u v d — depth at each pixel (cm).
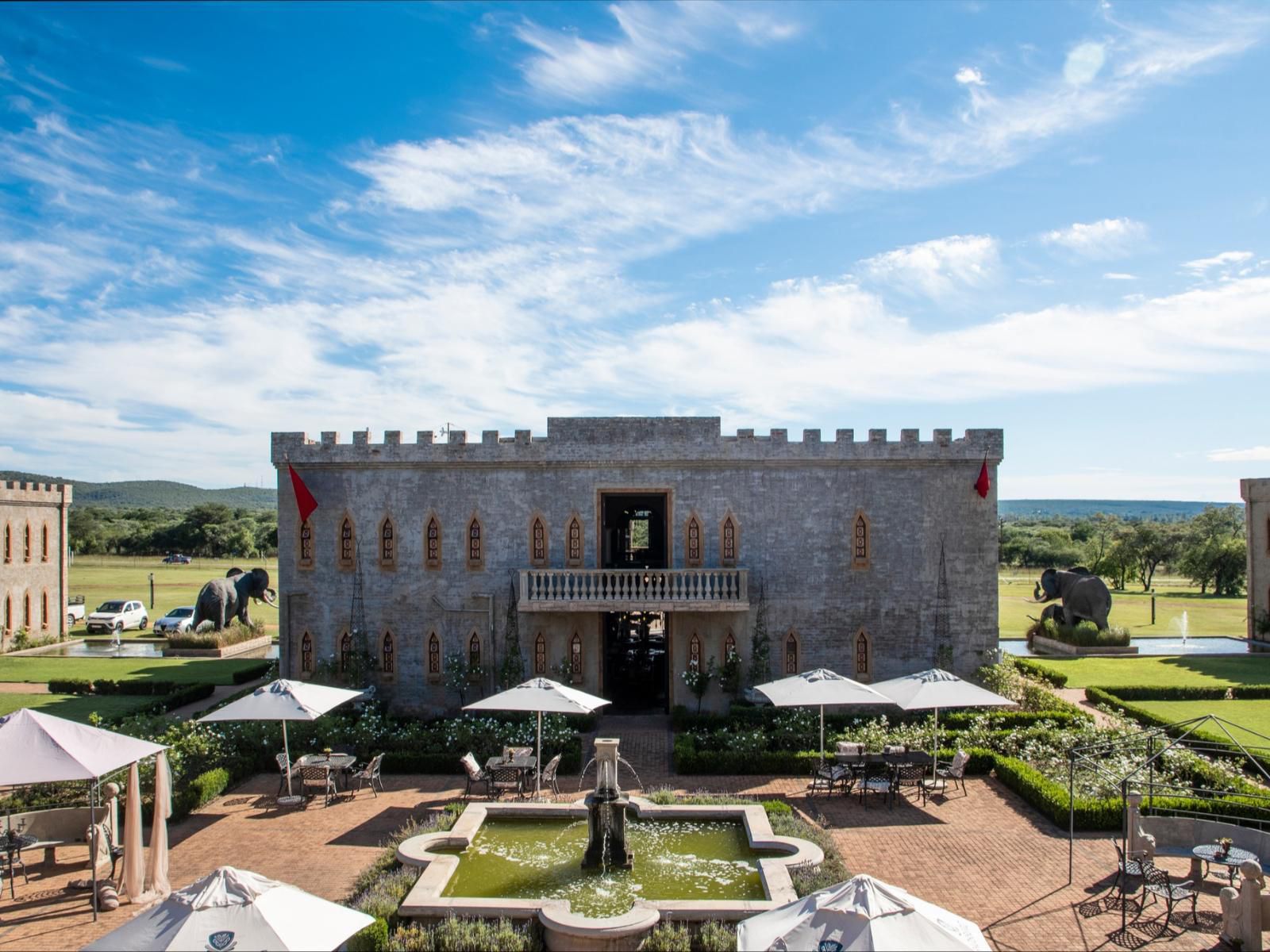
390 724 3862
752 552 4388
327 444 4462
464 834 2522
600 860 2373
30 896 2411
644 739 3991
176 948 1504
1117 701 4559
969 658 4406
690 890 2245
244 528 17788
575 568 4384
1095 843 2708
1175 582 16025
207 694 5081
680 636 4359
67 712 4553
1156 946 2069
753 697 4303
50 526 7281
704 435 4394
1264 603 6844
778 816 2739
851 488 4406
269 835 2842
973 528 4416
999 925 2172
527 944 1980
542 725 3684
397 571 4456
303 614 4478
